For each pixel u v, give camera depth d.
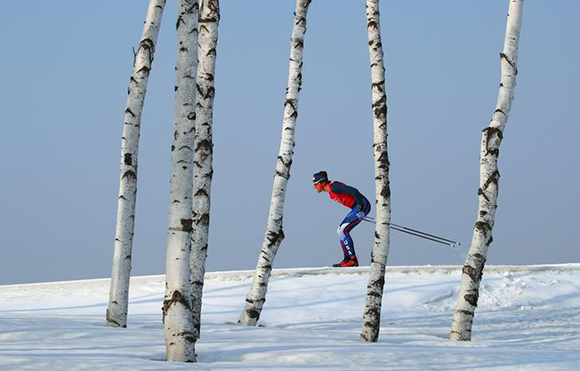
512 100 16.75
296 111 21.16
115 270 16.86
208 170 16.12
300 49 21.38
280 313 22.23
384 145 17.81
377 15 18.36
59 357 10.26
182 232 11.54
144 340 12.85
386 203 17.42
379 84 18.03
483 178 16.69
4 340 12.62
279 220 20.47
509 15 16.89
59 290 26.56
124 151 17.48
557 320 21.61
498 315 22.42
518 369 10.38
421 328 19.44
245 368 10.02
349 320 21.25
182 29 12.20
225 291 25.05
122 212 17.17
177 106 12.02
